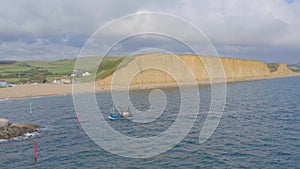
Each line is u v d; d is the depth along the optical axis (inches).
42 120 1847.9
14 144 1229.7
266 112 1918.1
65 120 1798.7
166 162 951.0
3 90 3964.1
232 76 6176.2
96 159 996.6
